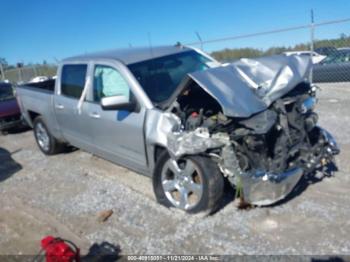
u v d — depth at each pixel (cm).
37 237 364
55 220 394
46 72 1784
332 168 452
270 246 307
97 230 363
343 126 627
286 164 339
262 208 367
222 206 377
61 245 282
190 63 481
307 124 369
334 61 1191
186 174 358
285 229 329
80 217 394
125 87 423
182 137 345
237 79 351
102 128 461
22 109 686
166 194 383
